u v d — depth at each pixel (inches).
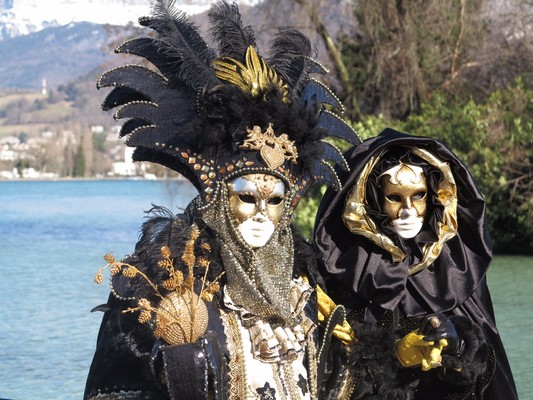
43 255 855.7
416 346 167.5
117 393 149.1
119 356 150.8
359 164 175.2
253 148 153.8
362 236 176.4
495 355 178.5
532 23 804.0
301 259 166.4
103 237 1089.4
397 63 770.8
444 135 697.0
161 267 150.9
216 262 154.6
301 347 157.9
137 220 1457.9
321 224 176.7
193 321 143.1
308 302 164.4
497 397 179.5
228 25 165.6
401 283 172.7
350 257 175.8
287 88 163.6
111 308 155.9
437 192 175.6
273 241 155.6
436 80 801.6
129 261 155.9
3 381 329.4
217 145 155.3
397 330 173.9
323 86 172.7
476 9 791.7
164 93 157.9
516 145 678.5
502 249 706.8
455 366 168.6
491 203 682.2
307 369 159.5
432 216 176.6
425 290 175.8
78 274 674.8
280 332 155.7
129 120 160.9
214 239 155.5
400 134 180.4
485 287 183.9
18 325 436.5
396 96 776.9
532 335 378.9
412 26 767.1
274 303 153.6
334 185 167.6
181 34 161.3
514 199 681.6
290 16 768.9
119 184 4239.7
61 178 5017.2
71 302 513.3
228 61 160.4
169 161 159.6
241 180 153.3
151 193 2856.8
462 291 175.9
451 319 173.0
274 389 152.5
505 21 815.7
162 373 142.6
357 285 173.8
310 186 166.9
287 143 156.2
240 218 153.4
